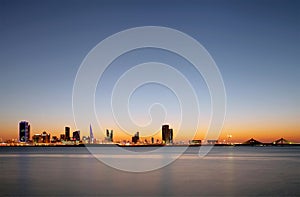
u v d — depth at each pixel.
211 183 39.88
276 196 31.62
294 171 55.03
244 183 40.09
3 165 70.50
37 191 34.59
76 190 34.97
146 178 44.66
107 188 36.00
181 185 38.16
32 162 80.44
